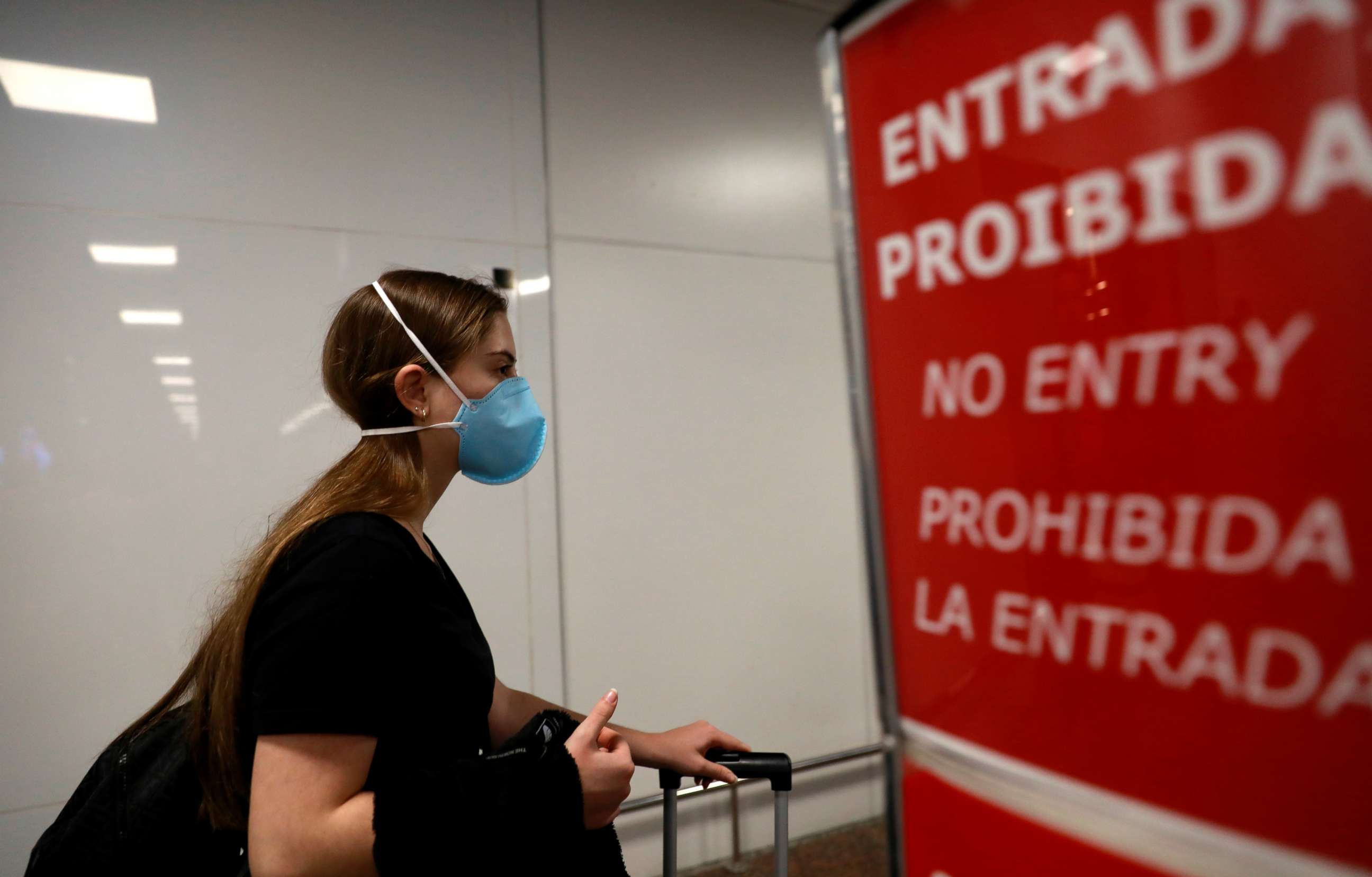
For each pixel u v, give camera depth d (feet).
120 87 7.86
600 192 10.41
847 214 2.47
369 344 3.83
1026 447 2.01
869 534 2.45
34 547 7.36
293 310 8.56
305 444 8.55
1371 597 1.41
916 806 2.35
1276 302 1.53
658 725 10.42
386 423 3.84
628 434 10.42
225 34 8.36
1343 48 1.42
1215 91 1.60
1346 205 1.42
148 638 7.77
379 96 9.11
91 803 3.39
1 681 7.20
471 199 9.58
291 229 8.59
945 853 2.25
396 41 9.23
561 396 10.02
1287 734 1.54
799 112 11.96
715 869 10.45
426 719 3.25
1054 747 1.97
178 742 3.46
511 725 4.47
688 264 10.96
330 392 3.92
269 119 8.54
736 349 11.27
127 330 7.80
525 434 4.12
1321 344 1.46
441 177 9.42
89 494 7.59
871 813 11.84
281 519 3.55
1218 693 1.64
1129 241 1.77
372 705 2.94
